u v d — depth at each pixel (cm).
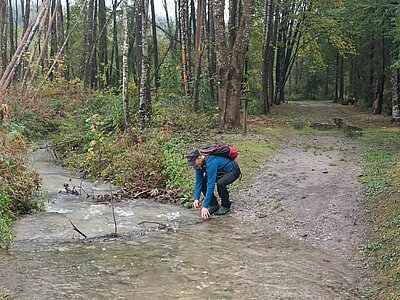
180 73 2281
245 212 868
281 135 1680
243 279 577
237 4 2216
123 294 525
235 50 1677
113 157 1238
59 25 2909
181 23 2158
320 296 539
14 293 516
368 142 1563
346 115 2738
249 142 1448
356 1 1466
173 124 1606
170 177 1054
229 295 531
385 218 747
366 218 778
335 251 683
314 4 3008
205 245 696
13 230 737
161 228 776
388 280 572
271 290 549
